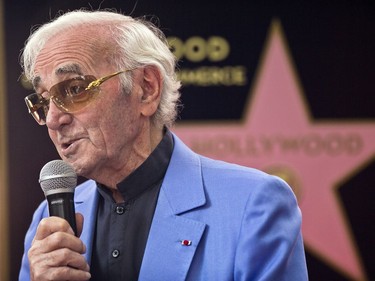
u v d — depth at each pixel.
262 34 5.34
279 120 5.34
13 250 5.39
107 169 2.62
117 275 2.61
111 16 2.66
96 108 2.51
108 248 2.65
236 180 2.64
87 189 2.89
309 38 5.32
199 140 5.36
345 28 5.30
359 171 5.31
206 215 2.58
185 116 5.36
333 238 5.34
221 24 5.34
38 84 2.54
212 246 2.53
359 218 5.32
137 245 2.62
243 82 5.35
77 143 2.52
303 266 2.58
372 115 5.28
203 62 5.34
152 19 5.31
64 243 2.28
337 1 5.30
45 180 2.41
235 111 5.35
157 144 2.72
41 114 2.56
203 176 2.69
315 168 5.34
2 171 5.35
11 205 5.37
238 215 2.54
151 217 2.64
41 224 2.31
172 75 2.78
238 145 5.35
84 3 5.28
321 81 5.32
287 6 5.33
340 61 5.30
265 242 2.49
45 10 5.33
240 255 2.48
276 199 2.57
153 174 2.68
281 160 5.35
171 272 2.50
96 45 2.54
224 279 2.47
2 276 5.39
